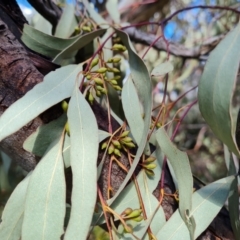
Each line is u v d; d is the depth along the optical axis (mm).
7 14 366
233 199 290
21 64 269
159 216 261
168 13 843
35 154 257
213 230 285
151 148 302
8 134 233
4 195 584
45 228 228
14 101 264
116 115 354
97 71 281
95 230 690
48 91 259
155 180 271
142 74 279
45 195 234
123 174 267
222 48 245
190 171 249
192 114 973
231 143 231
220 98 236
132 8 785
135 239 242
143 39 584
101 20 464
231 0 829
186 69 811
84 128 246
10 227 245
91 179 230
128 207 258
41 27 490
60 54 323
